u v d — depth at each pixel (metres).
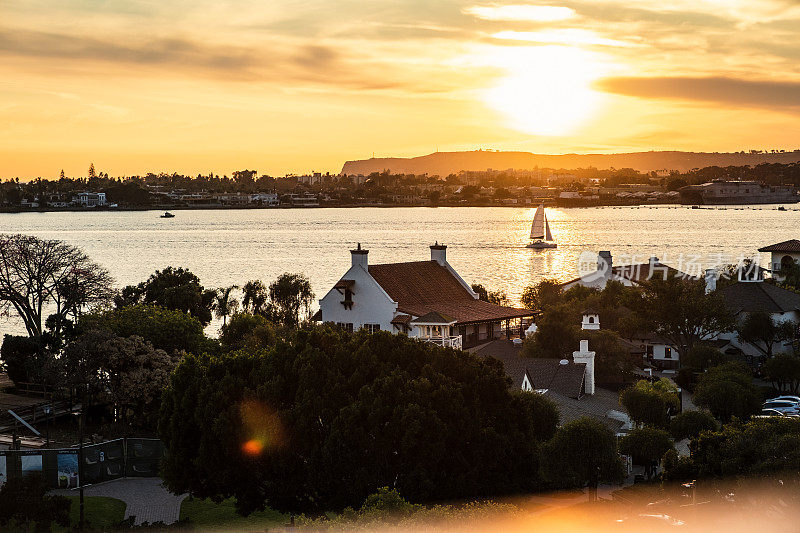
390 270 112.62
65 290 106.88
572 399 83.56
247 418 56.00
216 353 95.56
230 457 56.56
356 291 109.44
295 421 55.66
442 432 54.16
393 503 46.19
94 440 74.44
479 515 45.41
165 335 93.31
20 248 105.75
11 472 64.94
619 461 59.50
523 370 85.06
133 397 80.19
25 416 80.38
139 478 69.25
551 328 100.00
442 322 103.88
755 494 50.31
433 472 54.41
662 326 122.94
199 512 61.59
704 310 119.50
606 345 99.25
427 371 57.94
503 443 56.34
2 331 150.38
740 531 50.53
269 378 58.66
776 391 102.25
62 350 90.06
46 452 65.75
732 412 81.56
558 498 61.12
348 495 53.44
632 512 54.38
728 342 124.44
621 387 93.88
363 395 55.00
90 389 81.38
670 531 51.06
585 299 138.62
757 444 53.56
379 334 60.50
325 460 53.62
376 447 54.03
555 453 59.00
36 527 51.78
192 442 59.59
